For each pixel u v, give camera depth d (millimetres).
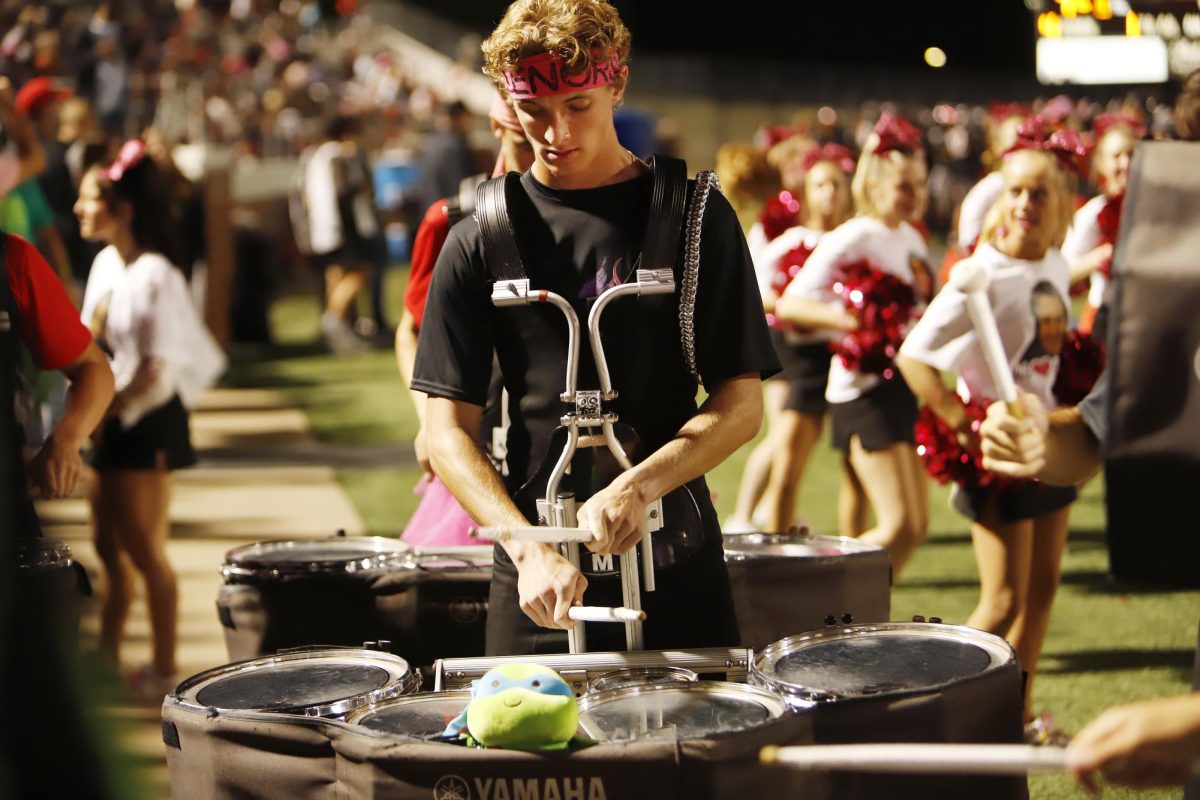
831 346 4781
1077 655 4773
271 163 19312
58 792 1715
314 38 35750
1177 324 2113
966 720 2100
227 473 8000
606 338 2402
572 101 2291
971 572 5836
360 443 8820
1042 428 2559
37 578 1866
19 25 18547
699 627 2500
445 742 2020
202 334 4605
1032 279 3729
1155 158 2148
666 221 2352
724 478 8008
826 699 2078
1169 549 2148
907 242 4988
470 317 2457
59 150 8914
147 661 4789
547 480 2402
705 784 1913
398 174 20094
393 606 3021
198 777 2223
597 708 2152
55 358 3139
